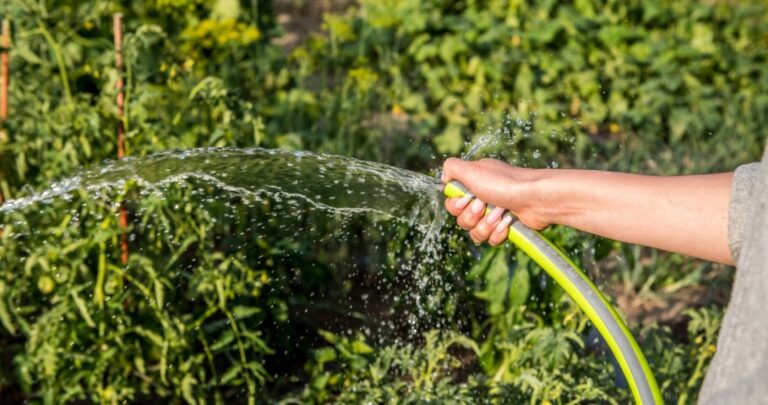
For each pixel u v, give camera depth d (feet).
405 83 21.03
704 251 4.38
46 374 10.25
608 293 12.78
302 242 12.38
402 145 18.39
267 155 6.61
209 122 12.53
